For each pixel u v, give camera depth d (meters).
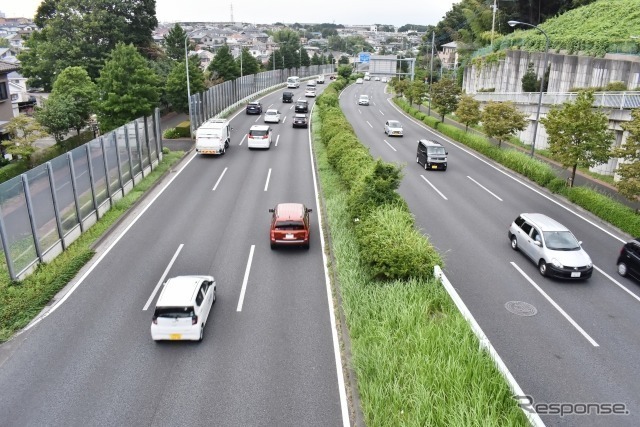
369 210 19.28
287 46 113.06
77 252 19.31
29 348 13.37
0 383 11.95
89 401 11.31
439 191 28.31
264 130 38.94
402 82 75.69
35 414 10.91
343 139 30.97
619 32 41.62
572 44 43.78
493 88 58.78
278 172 32.12
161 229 22.06
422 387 10.22
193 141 41.84
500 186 29.64
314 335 13.92
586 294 16.53
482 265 18.56
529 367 12.45
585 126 24.94
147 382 11.95
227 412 10.96
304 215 20.19
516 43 56.06
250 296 16.11
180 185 29.11
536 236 18.55
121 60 37.78
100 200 23.52
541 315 15.05
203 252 19.58
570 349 13.30
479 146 39.41
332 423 10.64
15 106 52.41
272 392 11.59
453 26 110.62
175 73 52.44
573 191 26.28
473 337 11.91
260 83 82.56
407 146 41.69
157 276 17.55
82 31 59.78
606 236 21.80
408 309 13.38
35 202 18.12
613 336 13.98
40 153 37.78
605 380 12.01
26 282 16.88
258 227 22.34
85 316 14.98
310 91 79.50
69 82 43.97
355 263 17.12
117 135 25.73
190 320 13.13
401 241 16.06
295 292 16.41
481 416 9.34
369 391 10.79
